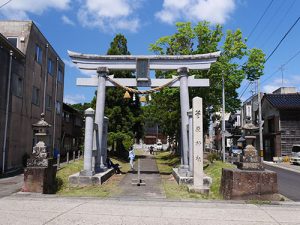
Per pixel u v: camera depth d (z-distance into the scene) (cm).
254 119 4266
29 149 2442
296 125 3384
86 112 1564
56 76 3222
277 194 1038
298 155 3008
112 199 998
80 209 807
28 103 2406
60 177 1522
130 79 1780
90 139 1552
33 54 2484
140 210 810
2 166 1952
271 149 3656
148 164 3045
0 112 1923
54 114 3150
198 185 1320
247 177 1045
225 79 2530
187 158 1670
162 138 8800
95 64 1773
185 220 705
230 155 4172
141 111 3497
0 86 1922
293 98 3531
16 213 746
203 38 2458
